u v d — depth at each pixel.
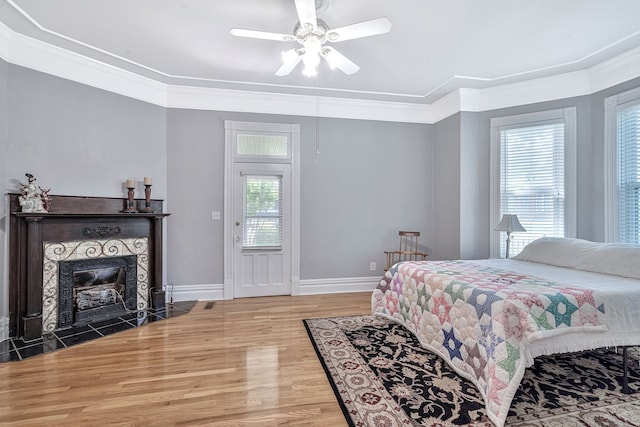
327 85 3.97
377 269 4.60
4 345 2.63
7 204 2.79
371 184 4.58
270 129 4.25
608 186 3.27
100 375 2.15
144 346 2.64
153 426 1.64
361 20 2.60
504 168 3.96
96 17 2.56
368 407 1.77
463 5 2.41
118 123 3.54
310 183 4.39
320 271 4.43
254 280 4.24
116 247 3.42
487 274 2.52
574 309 1.84
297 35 2.21
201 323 3.21
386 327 3.06
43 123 3.02
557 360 2.31
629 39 2.88
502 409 1.61
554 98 3.69
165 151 3.97
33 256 2.77
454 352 2.14
